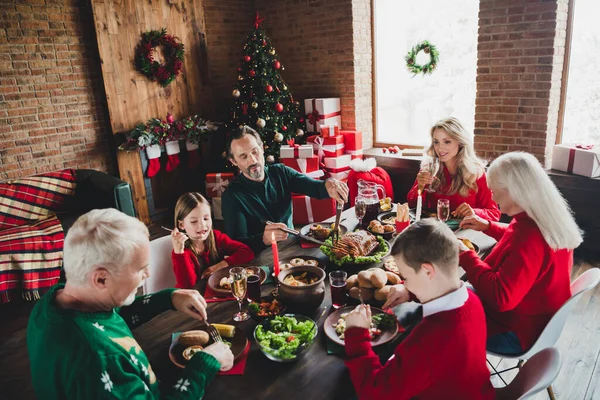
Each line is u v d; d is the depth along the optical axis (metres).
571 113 3.85
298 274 1.73
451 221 2.37
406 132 5.10
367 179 4.36
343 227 2.27
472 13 4.30
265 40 4.86
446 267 1.11
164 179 5.36
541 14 3.55
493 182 1.64
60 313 1.02
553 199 1.53
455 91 4.59
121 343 1.09
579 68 3.73
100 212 1.08
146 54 4.75
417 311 1.54
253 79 4.86
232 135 2.36
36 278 3.56
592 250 3.57
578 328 2.61
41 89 4.29
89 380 0.97
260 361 1.33
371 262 1.84
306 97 5.50
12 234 3.63
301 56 5.41
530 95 3.76
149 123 4.76
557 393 2.11
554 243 1.53
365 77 5.09
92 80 4.61
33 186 4.07
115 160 4.80
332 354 1.35
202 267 2.16
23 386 2.04
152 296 1.51
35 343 1.03
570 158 3.58
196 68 5.30
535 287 1.61
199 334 1.41
